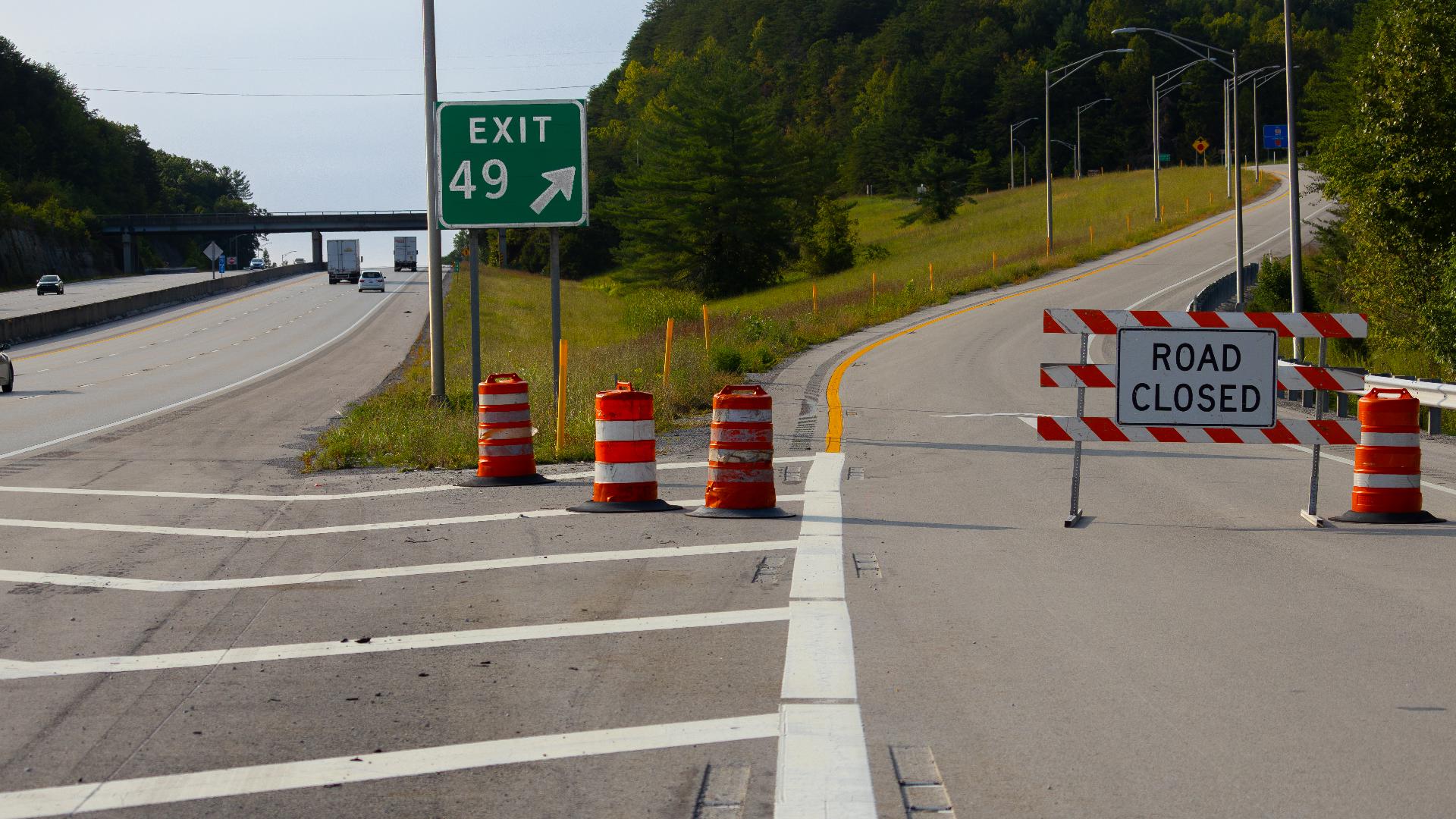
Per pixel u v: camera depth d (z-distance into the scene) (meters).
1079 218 99.88
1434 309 28.92
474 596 8.57
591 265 151.62
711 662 6.80
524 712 6.00
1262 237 72.94
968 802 4.80
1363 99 33.59
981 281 57.69
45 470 16.27
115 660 7.07
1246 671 6.57
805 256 98.25
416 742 5.60
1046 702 6.05
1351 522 11.16
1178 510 11.84
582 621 7.79
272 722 5.92
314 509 12.73
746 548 10.11
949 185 124.31
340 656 7.09
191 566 9.87
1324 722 5.75
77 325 61.94
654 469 12.45
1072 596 8.32
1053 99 176.88
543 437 17.42
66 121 166.88
